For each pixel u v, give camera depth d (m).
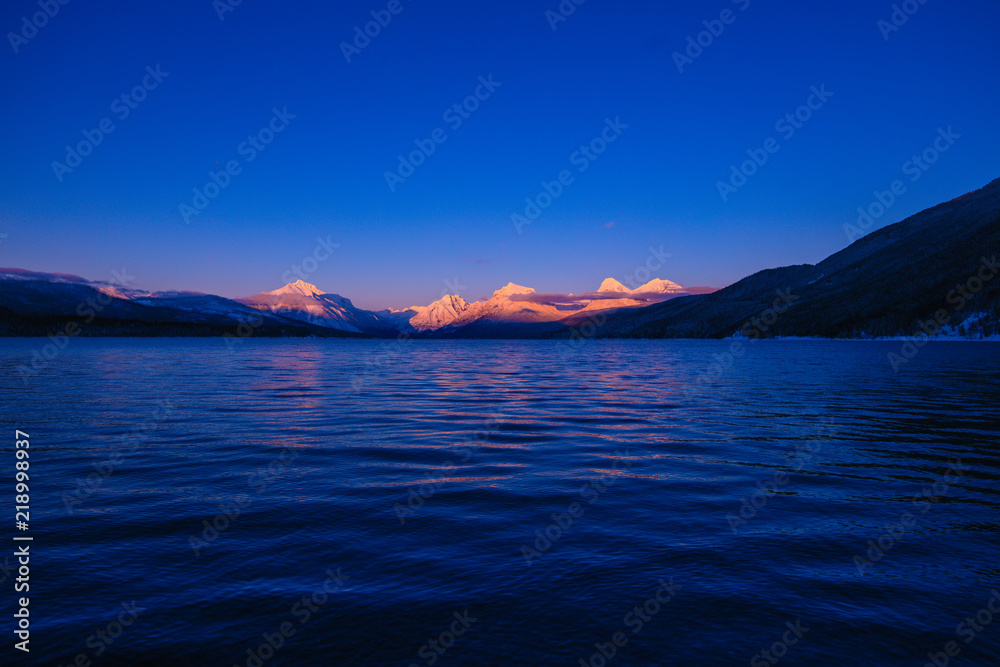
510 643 5.34
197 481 11.86
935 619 5.85
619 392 32.47
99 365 56.81
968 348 109.88
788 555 7.66
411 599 6.29
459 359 84.75
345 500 10.43
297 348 158.75
